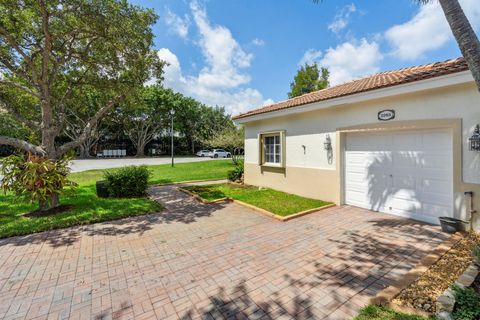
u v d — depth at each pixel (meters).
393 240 4.34
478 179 4.33
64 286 3.03
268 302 2.70
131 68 7.59
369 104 5.91
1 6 5.58
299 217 5.87
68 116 23.52
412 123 5.11
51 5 5.54
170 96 33.72
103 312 2.55
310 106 6.98
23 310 2.58
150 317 2.48
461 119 4.46
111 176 7.96
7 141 5.80
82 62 7.43
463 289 2.41
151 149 39.25
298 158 8.09
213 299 2.76
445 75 4.24
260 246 4.23
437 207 5.04
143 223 5.51
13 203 7.00
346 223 5.34
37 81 6.20
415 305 2.49
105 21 6.09
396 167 5.70
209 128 37.31
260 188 9.66
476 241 4.04
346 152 6.78
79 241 4.46
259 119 9.48
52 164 6.10
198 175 14.16
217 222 5.57
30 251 4.03
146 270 3.43
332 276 3.22
